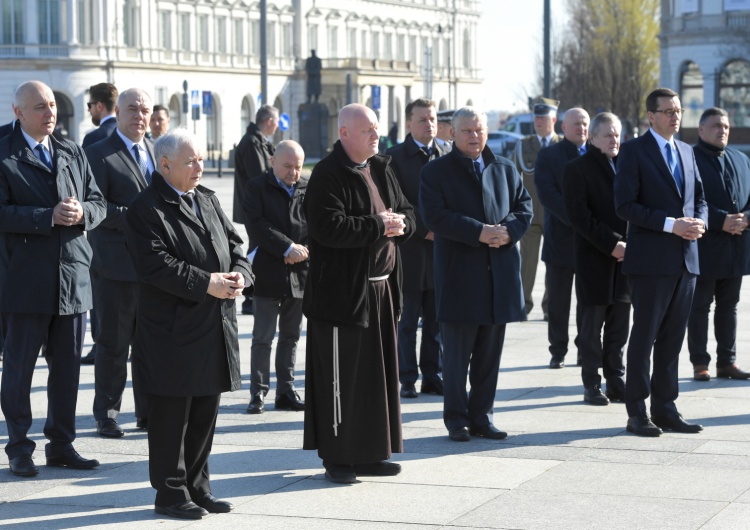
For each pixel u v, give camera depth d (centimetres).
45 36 7462
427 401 1141
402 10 10694
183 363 766
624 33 8156
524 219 978
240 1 8800
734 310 1222
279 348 1112
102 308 1003
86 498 823
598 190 1081
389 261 859
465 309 962
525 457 915
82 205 889
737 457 905
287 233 1109
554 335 1289
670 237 973
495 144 6588
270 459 923
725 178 1190
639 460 900
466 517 762
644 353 983
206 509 789
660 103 981
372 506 793
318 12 9556
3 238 880
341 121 852
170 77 8162
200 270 766
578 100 8238
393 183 873
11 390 885
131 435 1012
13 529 757
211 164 8131
